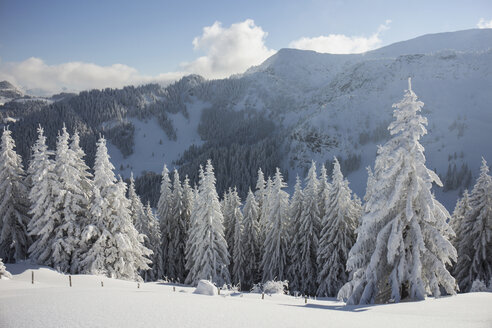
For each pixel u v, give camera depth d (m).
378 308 12.41
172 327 7.22
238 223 40.66
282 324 7.91
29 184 30.16
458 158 157.62
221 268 33.31
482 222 27.77
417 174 14.79
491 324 8.23
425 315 10.16
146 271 40.28
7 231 28.05
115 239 26.56
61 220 26.98
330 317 9.23
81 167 29.09
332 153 191.25
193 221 38.31
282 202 36.53
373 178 26.77
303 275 35.28
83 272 25.16
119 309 8.98
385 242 15.31
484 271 28.23
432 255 14.56
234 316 8.55
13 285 17.14
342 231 32.50
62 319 7.88
